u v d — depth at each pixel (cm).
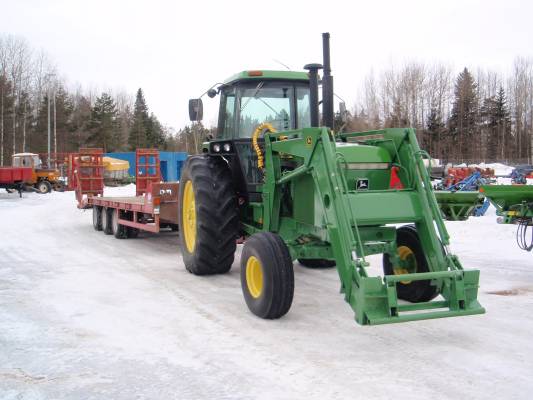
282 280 482
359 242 427
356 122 4244
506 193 722
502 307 538
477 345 427
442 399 329
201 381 359
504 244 906
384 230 498
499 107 6006
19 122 4912
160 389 347
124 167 3547
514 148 5884
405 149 506
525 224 725
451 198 975
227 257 680
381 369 378
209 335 455
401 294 533
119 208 1054
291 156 552
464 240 955
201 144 754
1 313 523
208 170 679
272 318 498
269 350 418
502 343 432
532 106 5428
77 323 490
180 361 396
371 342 436
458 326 477
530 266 737
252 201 659
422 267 512
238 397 334
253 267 517
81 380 362
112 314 520
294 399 330
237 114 679
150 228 908
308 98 707
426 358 399
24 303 561
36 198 2478
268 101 690
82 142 5541
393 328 473
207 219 659
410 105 4519
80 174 1391
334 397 332
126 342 438
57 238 1096
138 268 759
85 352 415
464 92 5712
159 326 480
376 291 402
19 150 4844
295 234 549
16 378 365
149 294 600
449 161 5159
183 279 682
